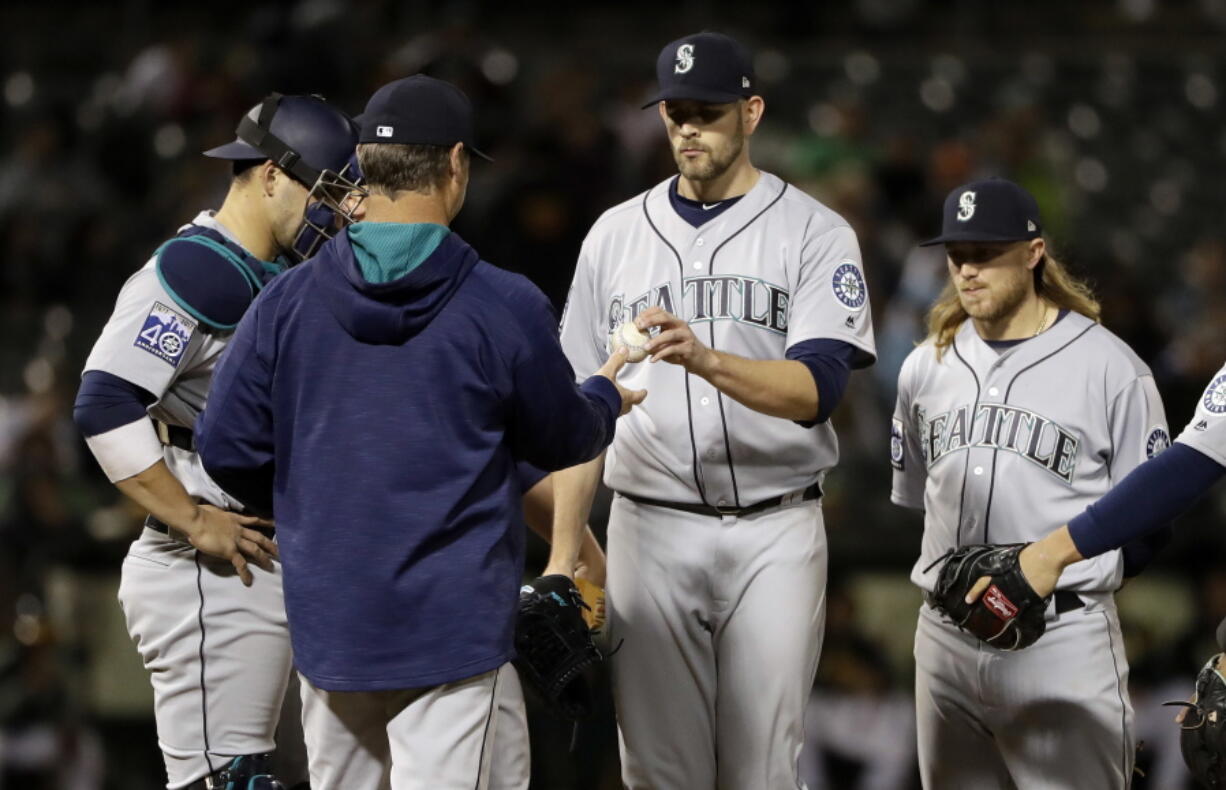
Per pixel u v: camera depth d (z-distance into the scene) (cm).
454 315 1282
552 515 1670
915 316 3775
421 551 1286
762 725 1605
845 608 2923
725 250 1591
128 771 2941
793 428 1590
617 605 1653
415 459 1282
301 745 1692
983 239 1584
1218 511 3027
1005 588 1470
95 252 4331
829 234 1580
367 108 1304
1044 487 1606
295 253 1531
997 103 5491
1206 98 5622
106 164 4541
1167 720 2767
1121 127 5488
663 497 1612
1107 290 3703
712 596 1623
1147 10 5988
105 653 2952
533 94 4628
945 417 1666
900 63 5609
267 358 1316
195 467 1518
